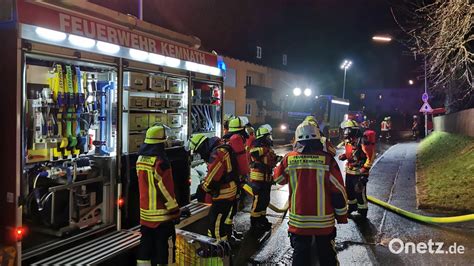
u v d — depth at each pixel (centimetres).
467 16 812
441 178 908
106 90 418
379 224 627
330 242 352
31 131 356
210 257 404
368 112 5050
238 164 472
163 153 367
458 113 1689
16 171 302
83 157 405
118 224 409
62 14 341
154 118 477
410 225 621
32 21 312
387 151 1795
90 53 370
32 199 345
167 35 507
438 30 881
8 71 304
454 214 661
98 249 360
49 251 342
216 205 457
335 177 347
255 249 520
